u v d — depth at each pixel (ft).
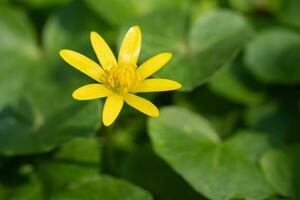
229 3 1.28
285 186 1.03
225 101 1.19
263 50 1.19
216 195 1.00
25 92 1.13
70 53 0.97
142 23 1.13
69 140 1.02
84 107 1.06
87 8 1.23
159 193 1.07
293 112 1.15
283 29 1.24
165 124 1.07
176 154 1.03
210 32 1.12
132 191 1.02
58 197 1.01
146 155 1.10
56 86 1.13
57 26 1.22
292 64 1.18
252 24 1.25
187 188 1.07
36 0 1.27
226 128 1.17
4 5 1.23
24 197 1.03
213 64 1.06
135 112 1.14
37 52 1.20
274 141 1.09
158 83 0.96
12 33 1.20
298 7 1.25
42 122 1.07
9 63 1.18
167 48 1.10
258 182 1.02
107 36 1.21
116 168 1.09
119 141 1.17
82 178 1.04
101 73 0.97
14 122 1.08
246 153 1.06
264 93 1.18
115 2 1.21
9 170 1.08
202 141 1.06
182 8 1.21
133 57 0.99
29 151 1.02
